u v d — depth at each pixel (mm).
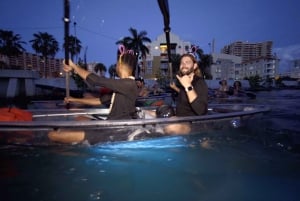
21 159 2453
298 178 2070
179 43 70188
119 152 2598
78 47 49219
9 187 1949
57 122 2498
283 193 1854
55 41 63219
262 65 98750
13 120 2771
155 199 1799
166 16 4297
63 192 1897
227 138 3049
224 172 2191
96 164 2385
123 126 2625
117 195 1856
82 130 2529
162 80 41781
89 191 1906
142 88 8797
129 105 3023
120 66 3189
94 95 6898
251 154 2557
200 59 62344
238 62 90750
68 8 3160
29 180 2061
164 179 2090
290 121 4098
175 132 2852
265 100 10172
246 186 1960
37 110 4027
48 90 32594
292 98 11656
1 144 2508
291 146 2773
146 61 70312
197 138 2980
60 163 2385
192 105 3119
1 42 57219
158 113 3578
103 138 2574
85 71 3068
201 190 1919
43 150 2498
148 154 2609
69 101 4113
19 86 28781
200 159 2457
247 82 56312
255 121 3635
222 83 11047
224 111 4449
